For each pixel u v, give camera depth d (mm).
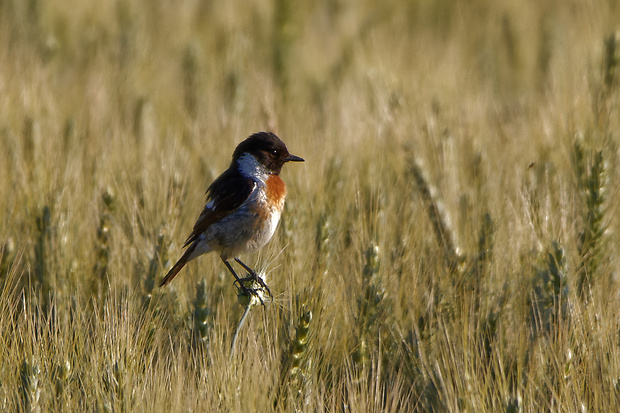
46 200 10656
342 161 12469
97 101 16094
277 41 20359
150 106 16578
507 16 24344
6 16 20781
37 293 9367
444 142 12383
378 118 14961
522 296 8797
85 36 21578
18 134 12852
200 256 10359
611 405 6805
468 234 10211
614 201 10383
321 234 9250
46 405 6762
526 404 7078
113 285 9070
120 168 12031
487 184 11820
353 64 20922
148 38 21859
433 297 8828
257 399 6938
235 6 24188
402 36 22031
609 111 11430
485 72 21094
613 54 12164
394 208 11281
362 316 8508
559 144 12586
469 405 6930
